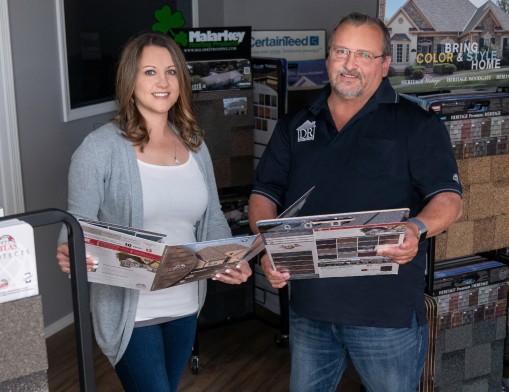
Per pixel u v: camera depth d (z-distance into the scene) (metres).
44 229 3.78
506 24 2.98
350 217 1.86
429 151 2.21
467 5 2.93
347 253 1.99
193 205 2.24
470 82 2.99
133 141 2.15
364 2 4.16
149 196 2.15
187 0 4.62
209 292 3.73
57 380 3.44
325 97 2.33
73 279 1.38
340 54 2.20
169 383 2.33
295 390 2.41
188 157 2.28
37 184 3.73
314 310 2.29
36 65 3.64
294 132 2.37
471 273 3.00
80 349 1.40
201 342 3.86
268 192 2.46
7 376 1.29
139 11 4.33
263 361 3.67
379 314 2.23
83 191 2.10
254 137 3.76
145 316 2.16
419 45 2.90
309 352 2.36
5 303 1.28
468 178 2.89
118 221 2.16
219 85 3.52
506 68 3.03
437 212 2.13
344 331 2.28
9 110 3.47
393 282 2.23
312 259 2.01
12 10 3.46
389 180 2.23
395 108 2.26
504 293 3.09
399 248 1.97
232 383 3.46
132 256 1.88
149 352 2.17
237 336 3.93
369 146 2.23
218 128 3.56
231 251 2.00
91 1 4.01
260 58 3.64
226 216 3.66
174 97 2.19
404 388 2.29
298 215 2.31
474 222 2.95
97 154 2.10
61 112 3.85
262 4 4.68
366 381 2.32
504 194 2.98
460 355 3.06
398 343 2.25
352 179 2.24
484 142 2.89
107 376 3.48
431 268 2.87
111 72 4.21
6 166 3.50
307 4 4.43
